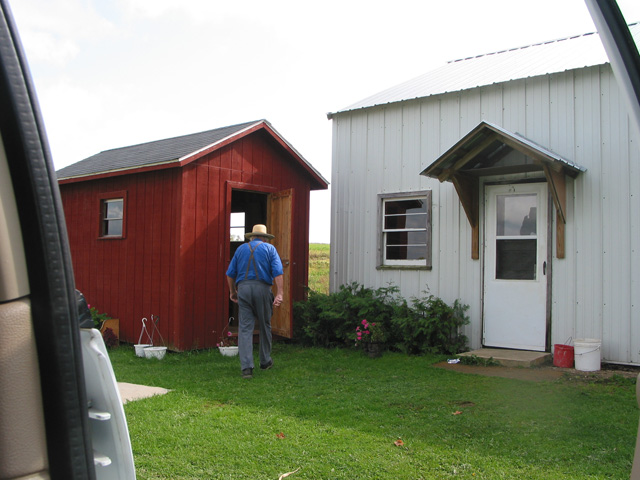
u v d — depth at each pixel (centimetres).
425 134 957
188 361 793
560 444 415
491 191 873
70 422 96
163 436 429
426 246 944
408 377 673
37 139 95
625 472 359
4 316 91
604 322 771
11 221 93
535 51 1037
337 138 1069
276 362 784
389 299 965
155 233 905
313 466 371
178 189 869
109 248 992
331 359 811
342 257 1043
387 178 998
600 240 779
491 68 995
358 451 399
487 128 772
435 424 467
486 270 873
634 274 753
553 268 812
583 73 808
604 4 114
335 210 1060
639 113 108
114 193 986
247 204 1188
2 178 93
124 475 125
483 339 869
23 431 92
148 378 663
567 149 815
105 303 993
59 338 94
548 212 819
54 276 95
